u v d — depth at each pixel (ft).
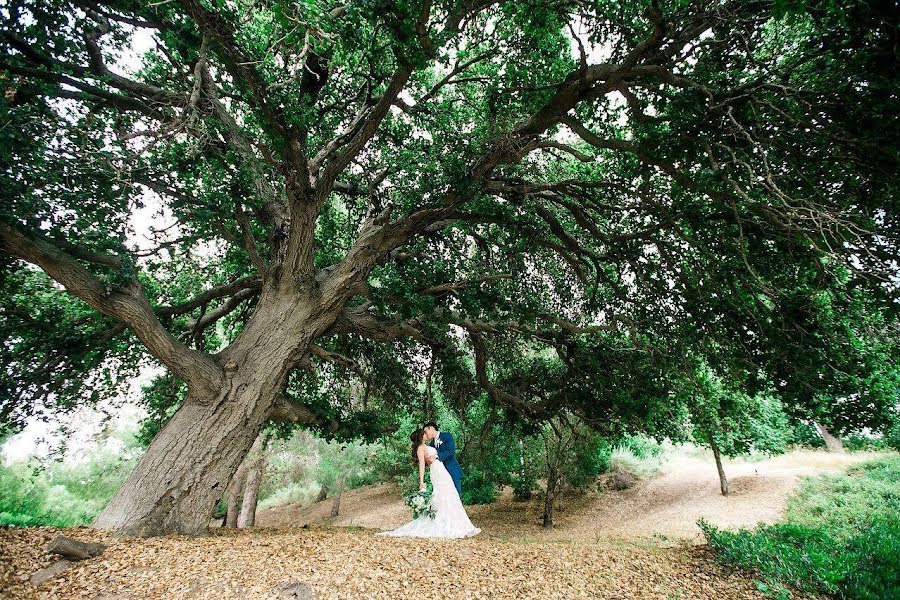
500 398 41.60
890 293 19.40
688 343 31.40
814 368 25.25
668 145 22.88
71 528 20.07
